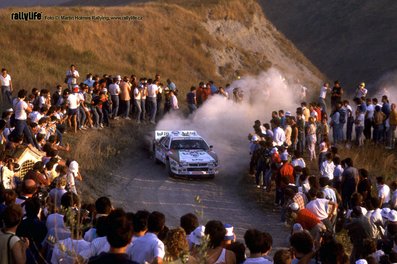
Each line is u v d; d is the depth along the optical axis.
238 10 82.25
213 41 73.12
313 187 19.16
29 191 12.85
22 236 10.43
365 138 34.75
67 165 19.03
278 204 25.42
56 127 27.64
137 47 64.88
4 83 34.50
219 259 9.70
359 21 106.94
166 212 23.89
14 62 47.72
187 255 8.59
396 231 16.16
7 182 17.25
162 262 8.96
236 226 22.88
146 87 37.44
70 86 37.78
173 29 70.81
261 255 9.51
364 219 16.47
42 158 19.67
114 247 6.96
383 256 13.77
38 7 63.75
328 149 27.52
